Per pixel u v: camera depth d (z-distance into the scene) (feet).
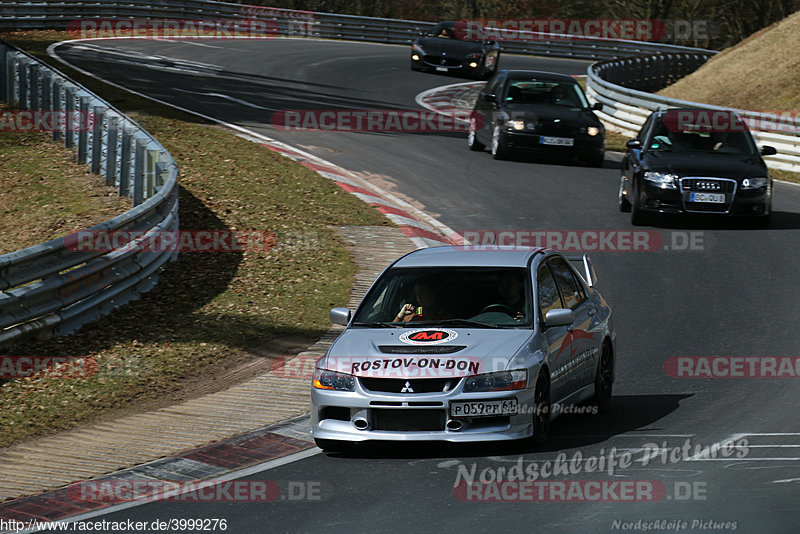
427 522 79.00
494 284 107.34
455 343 99.35
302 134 302.86
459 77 462.19
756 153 219.41
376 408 95.96
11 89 309.01
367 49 533.14
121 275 159.63
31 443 108.68
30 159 264.31
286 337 149.38
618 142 333.83
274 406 118.93
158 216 181.37
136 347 142.61
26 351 138.41
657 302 164.66
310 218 215.72
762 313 156.66
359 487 89.20
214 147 271.49
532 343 99.76
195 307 162.61
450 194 242.99
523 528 76.79
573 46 602.44
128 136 230.68
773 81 401.08
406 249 196.85
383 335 102.58
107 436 109.81
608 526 76.48
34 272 139.44
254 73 412.57
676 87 443.32
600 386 115.14
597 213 227.81
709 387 122.21
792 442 98.78
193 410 118.32
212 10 547.90
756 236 208.03
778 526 74.90
